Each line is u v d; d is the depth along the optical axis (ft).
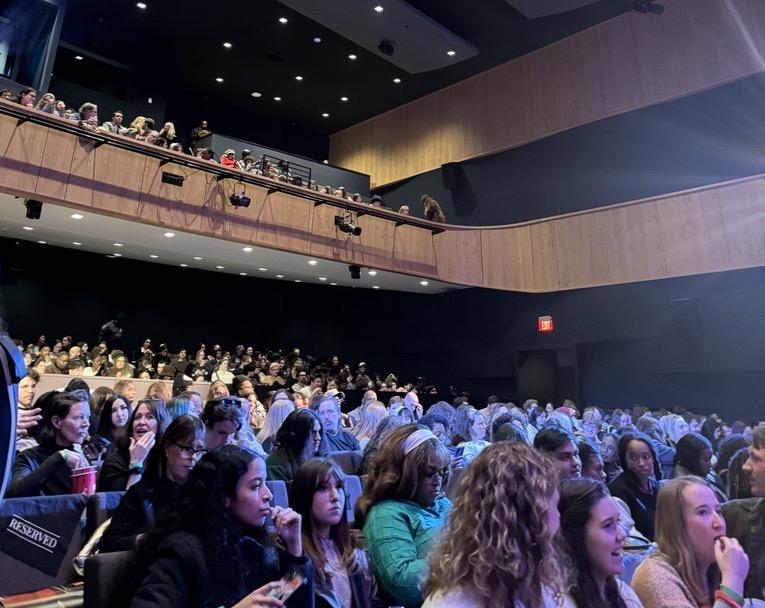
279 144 52.01
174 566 4.39
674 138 35.04
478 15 37.42
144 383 27.07
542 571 3.66
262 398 32.04
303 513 6.45
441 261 35.76
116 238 28.09
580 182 38.55
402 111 49.37
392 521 6.44
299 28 38.52
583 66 38.81
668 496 5.87
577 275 35.55
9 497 7.80
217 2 35.86
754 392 30.63
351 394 36.29
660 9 34.24
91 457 11.10
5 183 20.08
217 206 26.37
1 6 30.71
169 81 45.01
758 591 6.34
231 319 44.04
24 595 6.34
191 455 7.17
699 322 31.50
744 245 29.81
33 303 35.45
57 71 36.19
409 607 5.91
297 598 5.09
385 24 36.47
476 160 43.96
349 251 31.30
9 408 4.17
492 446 4.18
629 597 5.08
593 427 21.17
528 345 37.73
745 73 32.35
